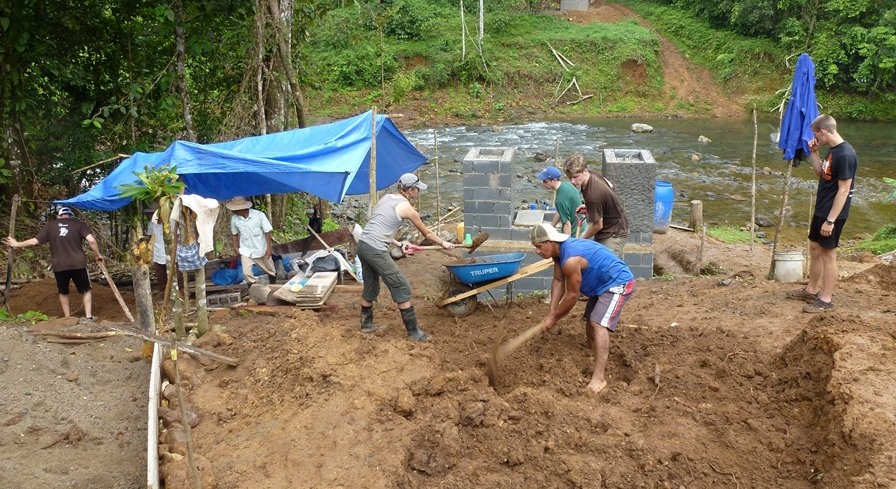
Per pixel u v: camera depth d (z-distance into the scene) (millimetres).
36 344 7129
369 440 5070
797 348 5645
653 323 7016
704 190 18719
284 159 9195
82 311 9391
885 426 4289
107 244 12227
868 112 31281
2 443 5492
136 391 6438
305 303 8055
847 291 7617
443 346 6586
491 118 32688
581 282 5590
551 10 40656
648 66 35375
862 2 30812
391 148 11516
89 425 5855
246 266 9008
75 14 12469
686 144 25562
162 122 13352
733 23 36219
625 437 4922
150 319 6957
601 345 5652
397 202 6758
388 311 8039
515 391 5449
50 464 5266
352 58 33562
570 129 29578
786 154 8469
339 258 9594
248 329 7336
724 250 11375
